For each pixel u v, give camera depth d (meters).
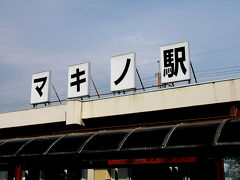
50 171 21.89
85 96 21.36
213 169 17.73
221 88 17.19
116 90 20.41
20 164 20.36
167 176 19.28
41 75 23.55
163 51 19.67
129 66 20.33
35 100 23.27
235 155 14.77
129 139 16.59
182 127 15.69
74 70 22.09
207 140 14.27
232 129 14.09
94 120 21.12
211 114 18.44
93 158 18.98
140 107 19.16
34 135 22.50
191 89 17.94
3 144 20.75
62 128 23.16
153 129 16.58
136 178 20.55
